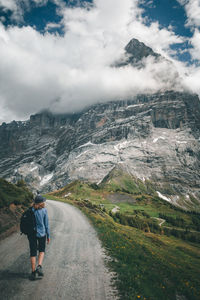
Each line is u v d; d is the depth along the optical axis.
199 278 15.27
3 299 5.04
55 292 5.85
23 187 36.28
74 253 10.23
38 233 6.94
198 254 54.69
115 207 130.88
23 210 20.33
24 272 6.98
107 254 11.03
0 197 17.86
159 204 176.00
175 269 14.27
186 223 135.75
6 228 12.96
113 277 7.68
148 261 12.20
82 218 26.52
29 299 5.25
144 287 7.42
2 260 7.84
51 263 8.27
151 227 98.75
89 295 5.98
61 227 17.59
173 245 62.97
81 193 152.25
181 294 8.53
